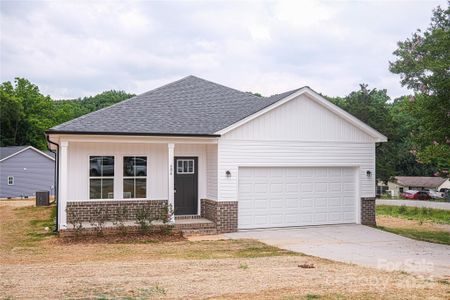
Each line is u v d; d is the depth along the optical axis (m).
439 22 16.66
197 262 11.36
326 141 18.52
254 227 17.58
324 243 14.80
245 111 18.22
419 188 71.31
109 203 17.05
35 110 67.56
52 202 33.75
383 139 19.19
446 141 15.73
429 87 15.58
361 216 19.05
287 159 17.91
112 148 17.22
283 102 17.58
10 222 21.72
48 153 53.75
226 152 17.03
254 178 17.64
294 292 8.05
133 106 18.98
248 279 9.18
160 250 13.46
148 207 17.50
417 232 19.25
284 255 12.59
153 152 17.72
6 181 48.78
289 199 18.11
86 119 16.94
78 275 9.72
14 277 9.52
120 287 8.48
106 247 13.99
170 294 7.94
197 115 18.98
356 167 19.14
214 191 17.30
